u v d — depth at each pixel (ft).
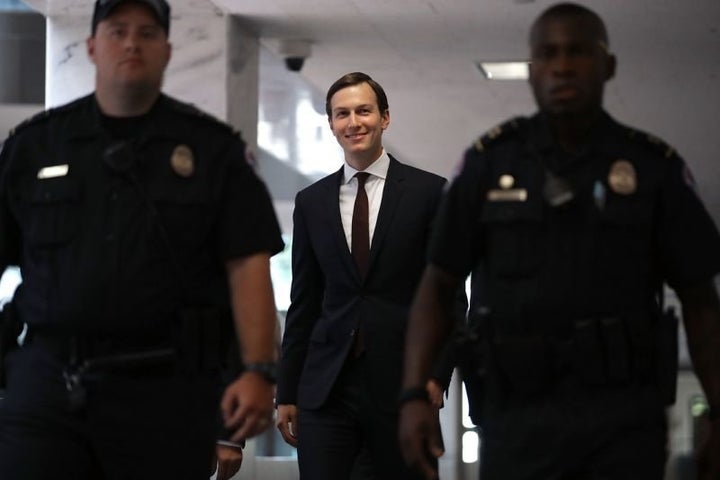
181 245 17.79
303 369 26.71
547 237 16.55
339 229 26.35
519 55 49.08
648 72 51.47
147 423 17.70
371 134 26.61
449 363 25.50
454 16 43.11
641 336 16.51
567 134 16.72
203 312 18.03
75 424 17.61
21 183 18.13
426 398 16.92
